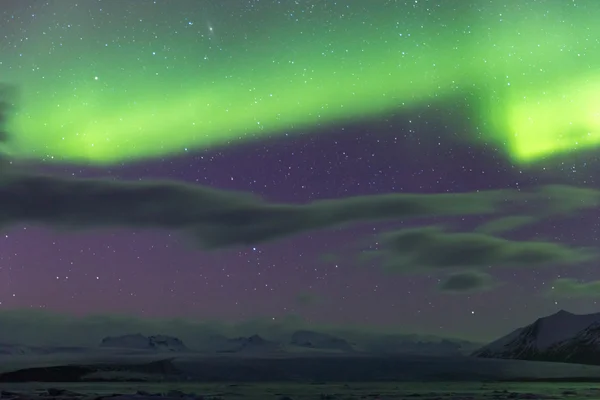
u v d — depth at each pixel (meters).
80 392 46.12
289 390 52.03
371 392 48.38
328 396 39.75
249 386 64.75
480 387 63.12
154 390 51.25
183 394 40.53
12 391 48.53
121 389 53.94
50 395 40.69
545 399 37.84
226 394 43.16
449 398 38.56
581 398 39.06
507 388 60.16
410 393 46.50
